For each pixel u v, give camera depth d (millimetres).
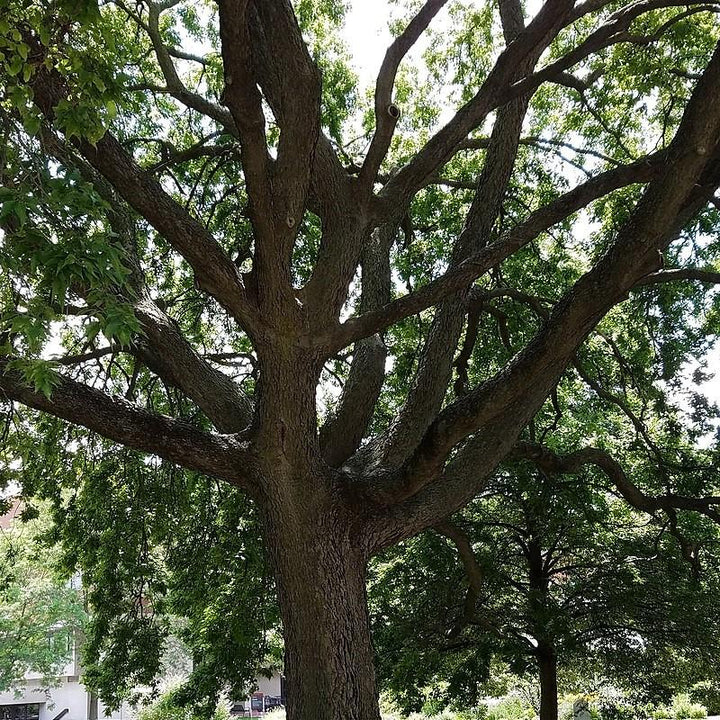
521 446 7375
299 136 4664
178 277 10672
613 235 9859
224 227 10109
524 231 5375
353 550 5621
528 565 12328
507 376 5059
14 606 24250
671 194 4547
